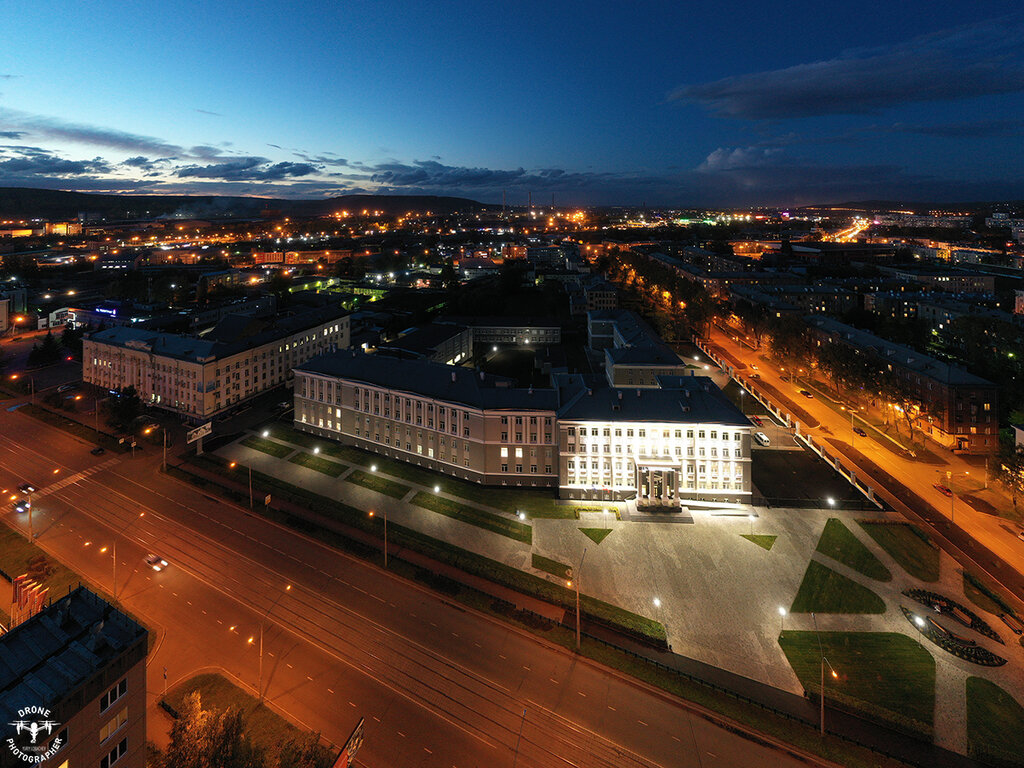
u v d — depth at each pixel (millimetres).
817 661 68688
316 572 84500
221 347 147125
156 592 79000
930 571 85812
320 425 134375
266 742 55875
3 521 96000
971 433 127938
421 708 61250
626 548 91562
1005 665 67750
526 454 111812
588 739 57781
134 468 116375
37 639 44375
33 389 156500
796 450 129875
